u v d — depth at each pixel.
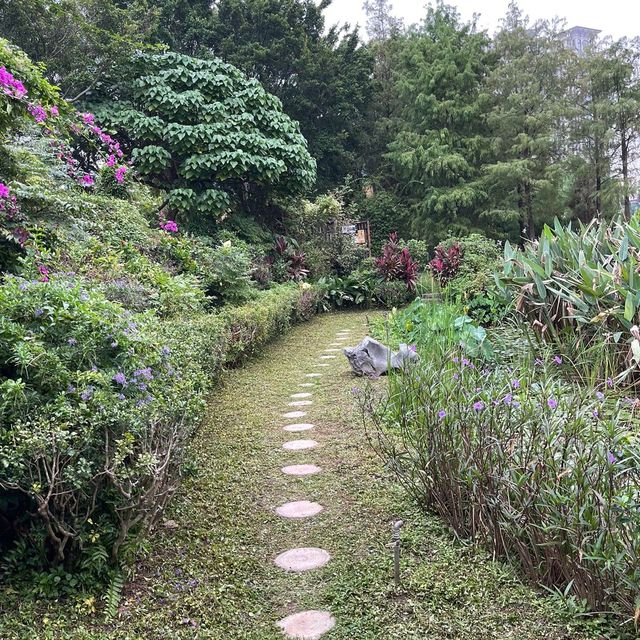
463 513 2.53
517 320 5.11
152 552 2.43
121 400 2.28
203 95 10.69
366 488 3.11
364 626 1.96
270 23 18.62
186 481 3.23
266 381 5.84
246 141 10.38
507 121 20.34
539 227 21.25
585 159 20.75
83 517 2.14
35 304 2.49
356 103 20.97
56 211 5.05
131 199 8.67
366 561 2.38
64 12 9.56
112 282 5.00
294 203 13.39
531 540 2.14
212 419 4.48
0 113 4.05
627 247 4.59
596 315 4.42
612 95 20.70
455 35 21.61
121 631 1.90
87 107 10.15
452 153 20.42
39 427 1.97
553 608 1.99
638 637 1.81
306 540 2.61
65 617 1.93
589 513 1.90
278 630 1.96
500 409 2.44
